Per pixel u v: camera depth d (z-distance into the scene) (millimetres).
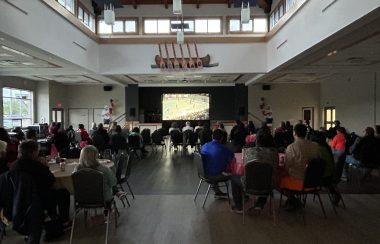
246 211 4367
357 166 6168
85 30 9391
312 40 6500
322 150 4242
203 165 4566
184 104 16516
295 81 15211
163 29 11047
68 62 8578
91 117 15992
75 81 14250
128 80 13992
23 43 6254
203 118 16547
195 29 11016
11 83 11758
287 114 16188
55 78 12797
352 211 4383
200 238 3494
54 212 3629
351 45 6816
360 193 5328
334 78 13836
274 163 3994
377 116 10484
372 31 5660
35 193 3020
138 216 4219
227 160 4531
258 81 14641
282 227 3809
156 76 12219
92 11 10680
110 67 10703
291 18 7883
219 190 5070
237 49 10578
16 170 3059
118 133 8523
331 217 4145
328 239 3449
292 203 4398
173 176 6848
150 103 16859
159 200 4961
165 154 10609
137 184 6070
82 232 3691
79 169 3373
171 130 11242
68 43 8289
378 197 5078
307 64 9359
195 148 11281
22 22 6016
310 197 5066
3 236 3496
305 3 6863
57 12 7539
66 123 15828
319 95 16078
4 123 11391
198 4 10938
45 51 7066
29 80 13141
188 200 4961
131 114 15422
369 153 5969
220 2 10984
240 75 11898
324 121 15273
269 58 10289
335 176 4379
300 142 3986
